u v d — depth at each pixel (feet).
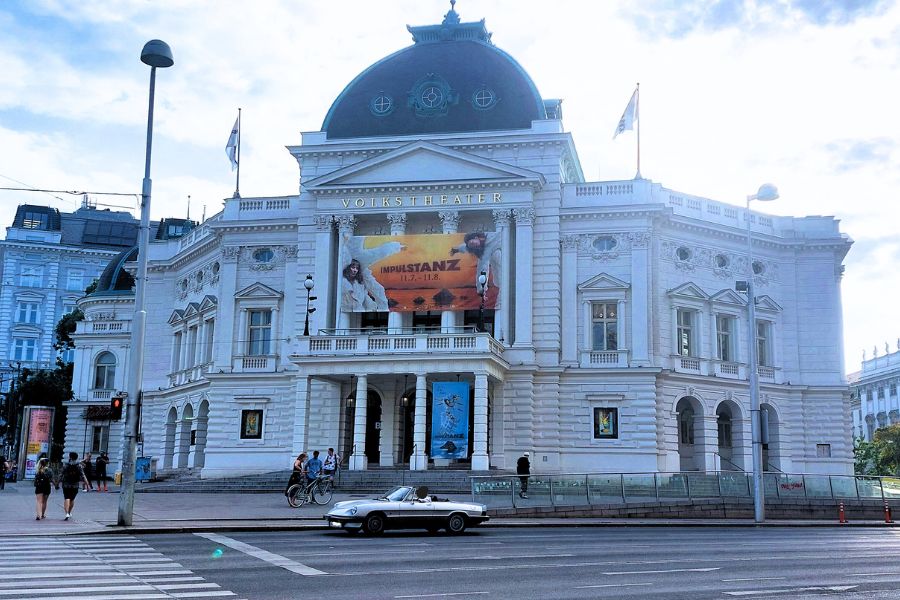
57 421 303.68
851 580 59.93
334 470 144.25
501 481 124.67
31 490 177.58
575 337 188.24
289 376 194.39
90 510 118.01
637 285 187.62
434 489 156.15
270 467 192.85
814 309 208.85
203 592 52.06
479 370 169.07
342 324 187.11
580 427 185.16
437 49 206.08
